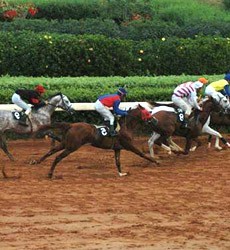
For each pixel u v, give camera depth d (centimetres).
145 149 2053
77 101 2219
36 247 1190
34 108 1928
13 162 1877
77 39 2655
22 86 2259
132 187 1608
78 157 1952
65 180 1673
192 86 1928
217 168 1814
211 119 2112
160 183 1647
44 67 2627
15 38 2639
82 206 1447
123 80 2388
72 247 1193
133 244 1213
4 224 1325
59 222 1341
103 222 1344
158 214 1398
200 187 1611
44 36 2644
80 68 2656
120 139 1731
